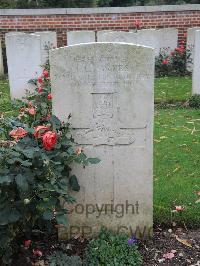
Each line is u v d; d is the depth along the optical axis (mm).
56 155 1124
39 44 2982
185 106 2855
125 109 1213
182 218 1390
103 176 1271
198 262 1200
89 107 1216
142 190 1279
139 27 4570
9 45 2982
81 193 1284
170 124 2420
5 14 4551
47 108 1651
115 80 1190
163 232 1352
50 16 4562
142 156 1250
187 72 4098
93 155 1256
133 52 1169
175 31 4141
